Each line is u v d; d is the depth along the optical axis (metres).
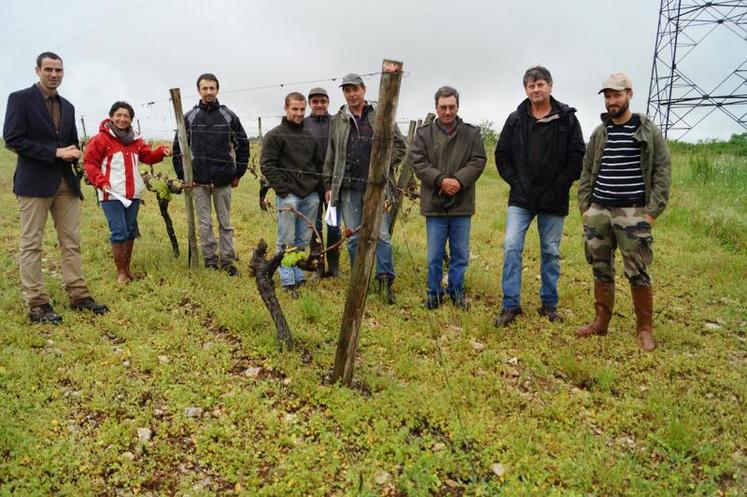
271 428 3.95
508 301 5.83
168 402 4.24
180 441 3.88
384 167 3.91
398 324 5.73
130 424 3.95
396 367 4.86
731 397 4.55
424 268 7.61
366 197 4.01
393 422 4.05
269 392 4.45
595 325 5.59
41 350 4.86
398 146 6.07
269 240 8.79
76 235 5.61
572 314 6.20
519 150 5.64
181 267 7.00
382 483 3.55
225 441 3.88
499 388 4.57
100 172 6.21
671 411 4.22
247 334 5.31
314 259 4.92
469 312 6.07
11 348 4.76
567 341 5.44
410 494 3.40
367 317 5.95
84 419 4.01
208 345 5.14
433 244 6.06
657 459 3.83
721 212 9.91
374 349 5.20
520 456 3.76
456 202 5.90
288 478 3.51
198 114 6.75
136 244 7.91
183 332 5.28
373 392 4.46
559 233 5.84
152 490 3.47
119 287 6.29
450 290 6.32
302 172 6.36
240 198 12.14
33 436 3.76
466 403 4.34
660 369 4.95
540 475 3.58
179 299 6.03
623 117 5.04
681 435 3.90
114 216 6.27
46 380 4.38
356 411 4.12
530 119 5.59
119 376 4.53
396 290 6.77
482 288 6.94
